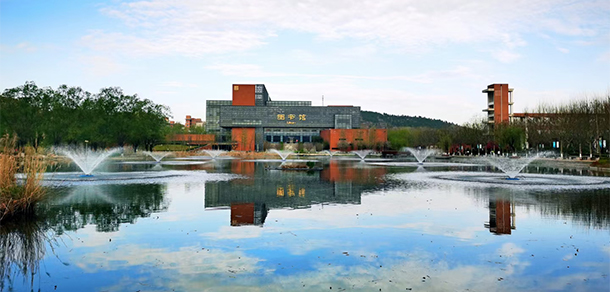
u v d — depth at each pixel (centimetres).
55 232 927
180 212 1193
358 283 606
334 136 12712
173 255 748
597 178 2398
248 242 840
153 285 598
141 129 7406
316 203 1381
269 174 2773
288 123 15050
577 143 5944
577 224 1014
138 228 972
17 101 5825
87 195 1563
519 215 1138
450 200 1448
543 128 6469
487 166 4044
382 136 12494
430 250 782
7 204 1091
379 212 1195
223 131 16612
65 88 6769
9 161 1183
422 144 10325
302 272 655
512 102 9850
